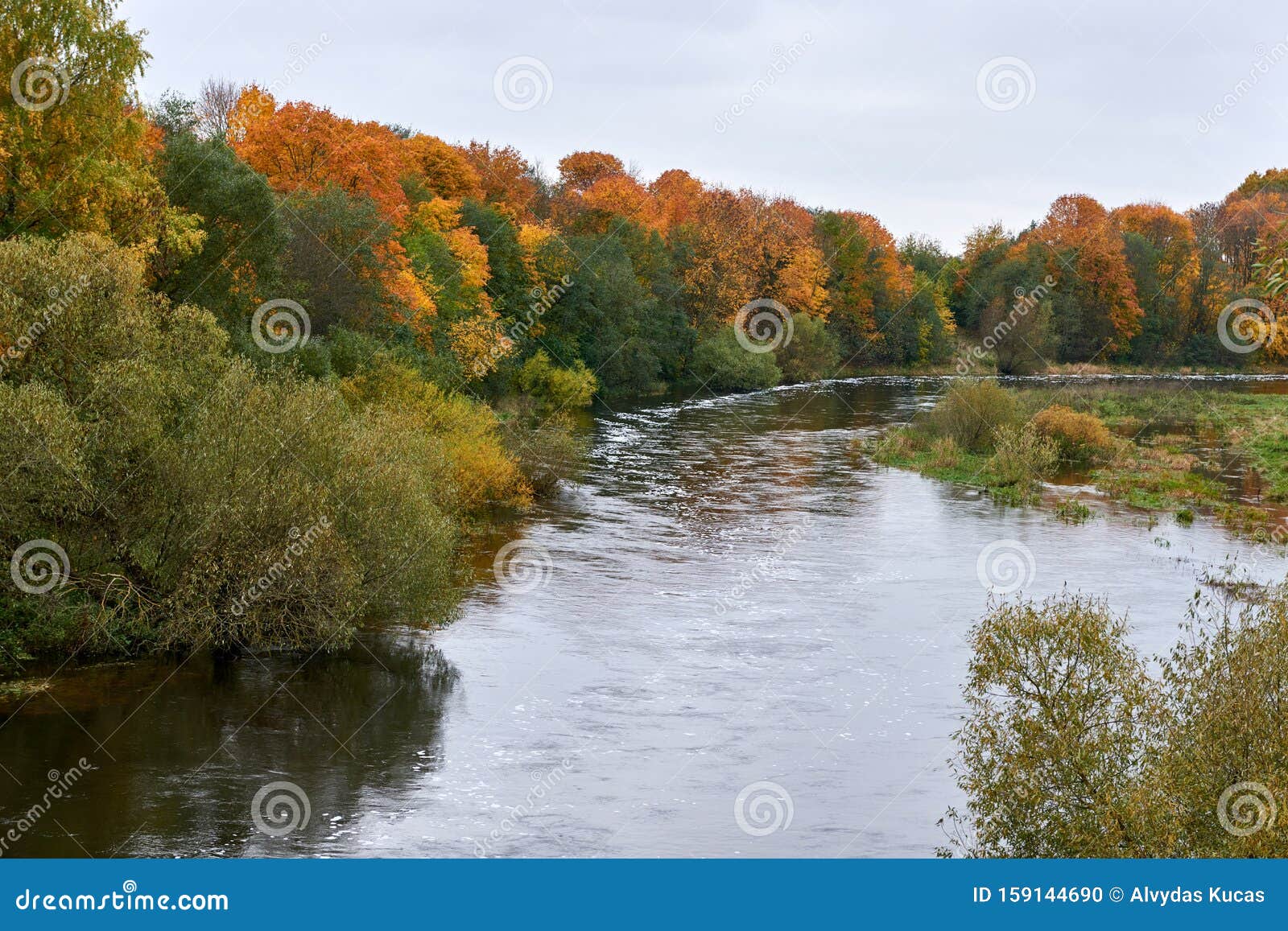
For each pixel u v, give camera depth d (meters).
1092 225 125.31
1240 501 44.66
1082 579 31.45
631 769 18.78
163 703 20.92
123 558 23.22
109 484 22.72
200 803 17.09
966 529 38.50
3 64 31.77
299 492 23.47
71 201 32.09
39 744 18.88
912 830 16.83
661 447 58.28
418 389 40.38
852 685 22.86
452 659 24.06
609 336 82.12
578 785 18.17
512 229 81.38
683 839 16.41
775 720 20.98
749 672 23.55
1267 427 65.88
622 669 23.62
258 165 58.50
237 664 23.19
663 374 93.94
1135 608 28.16
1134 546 35.97
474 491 38.66
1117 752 13.73
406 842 16.17
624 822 16.89
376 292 50.69
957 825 16.95
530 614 27.33
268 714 20.69
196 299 37.34
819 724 20.81
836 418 74.06
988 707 14.81
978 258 130.88
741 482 47.75
